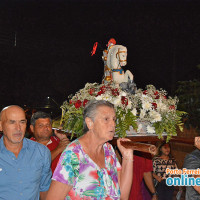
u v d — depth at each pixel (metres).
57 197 1.89
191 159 3.11
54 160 3.41
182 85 7.01
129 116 2.77
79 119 2.91
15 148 2.42
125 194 2.24
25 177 2.39
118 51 3.27
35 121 3.54
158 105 2.92
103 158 2.09
